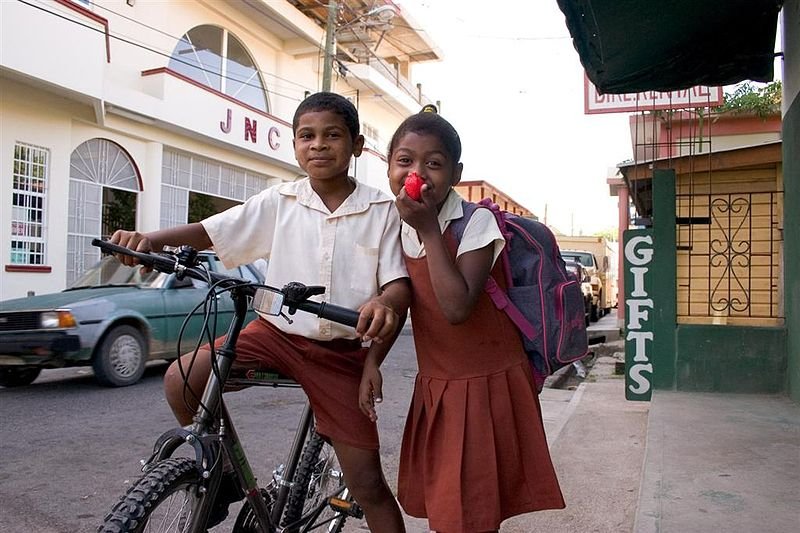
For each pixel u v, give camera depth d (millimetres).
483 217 1983
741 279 6719
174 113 13602
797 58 4887
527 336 2039
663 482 3301
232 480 2016
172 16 14664
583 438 4898
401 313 2113
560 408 6254
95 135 12594
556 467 4195
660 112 8570
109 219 13180
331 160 2188
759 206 6746
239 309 2002
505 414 1993
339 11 19812
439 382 2039
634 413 5723
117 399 6398
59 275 11820
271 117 16672
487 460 1948
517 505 2004
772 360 5617
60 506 3688
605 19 4336
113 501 3770
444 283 1852
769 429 4371
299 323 2170
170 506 1814
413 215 1867
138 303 7098
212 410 1928
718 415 4801
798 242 5078
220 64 16406
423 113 2031
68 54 10828
